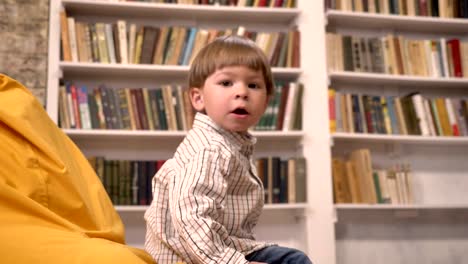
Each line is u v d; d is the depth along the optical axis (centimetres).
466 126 320
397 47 321
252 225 126
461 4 334
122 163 287
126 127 287
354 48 317
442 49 326
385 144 336
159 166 291
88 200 111
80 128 282
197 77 127
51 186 101
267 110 300
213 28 327
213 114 121
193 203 100
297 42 310
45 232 91
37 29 289
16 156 99
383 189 305
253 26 331
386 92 339
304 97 307
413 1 327
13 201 92
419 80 318
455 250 337
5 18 287
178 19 322
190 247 98
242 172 117
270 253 116
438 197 338
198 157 108
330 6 315
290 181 298
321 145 303
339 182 304
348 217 329
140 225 304
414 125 314
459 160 346
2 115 101
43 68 285
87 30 289
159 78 316
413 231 335
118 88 308
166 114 292
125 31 294
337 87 334
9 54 284
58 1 293
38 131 108
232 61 121
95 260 87
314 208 297
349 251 325
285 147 324
